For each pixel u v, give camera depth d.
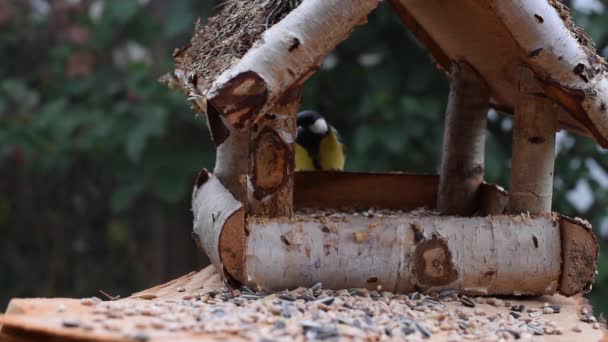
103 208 11.86
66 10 10.80
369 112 8.77
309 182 5.61
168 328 3.20
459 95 5.22
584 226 4.14
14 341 3.20
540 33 3.89
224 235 3.94
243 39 4.02
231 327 3.23
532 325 3.74
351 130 9.48
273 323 3.36
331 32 3.65
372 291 4.08
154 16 11.30
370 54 9.25
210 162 9.62
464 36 4.74
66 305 3.55
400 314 3.68
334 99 9.58
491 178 8.59
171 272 11.80
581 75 3.93
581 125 4.47
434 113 8.73
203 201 4.48
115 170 9.91
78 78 9.91
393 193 5.64
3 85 9.81
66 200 11.80
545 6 3.92
